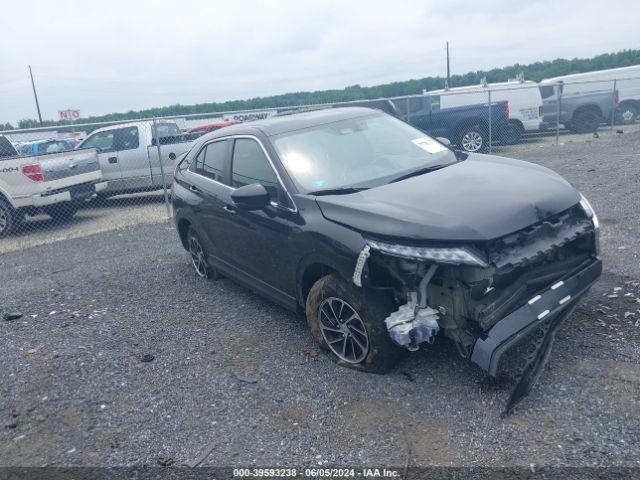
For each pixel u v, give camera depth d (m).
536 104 16.75
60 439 3.59
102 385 4.20
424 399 3.54
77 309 5.95
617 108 18.05
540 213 3.59
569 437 3.05
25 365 4.62
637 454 2.86
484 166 4.53
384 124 5.41
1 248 9.76
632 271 5.11
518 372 3.64
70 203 11.08
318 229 3.97
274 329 4.89
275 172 4.57
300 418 3.53
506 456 2.97
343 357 4.08
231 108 27.61
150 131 12.30
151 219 10.76
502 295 3.41
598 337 4.00
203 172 5.84
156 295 6.15
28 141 16.78
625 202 7.79
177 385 4.10
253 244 4.85
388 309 3.67
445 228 3.34
